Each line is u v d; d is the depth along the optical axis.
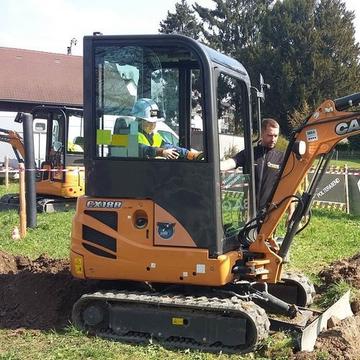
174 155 4.79
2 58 29.05
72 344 4.80
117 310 4.92
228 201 4.94
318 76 41.03
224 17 51.78
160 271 4.79
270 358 4.52
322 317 4.83
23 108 26.78
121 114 4.94
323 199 13.56
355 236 10.12
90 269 4.98
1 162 21.55
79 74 29.62
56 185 12.80
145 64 4.91
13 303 5.67
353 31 43.88
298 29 42.19
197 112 4.78
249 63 42.81
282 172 4.93
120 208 4.89
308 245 9.30
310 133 4.82
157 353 4.60
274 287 5.82
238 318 4.62
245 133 5.25
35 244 9.06
